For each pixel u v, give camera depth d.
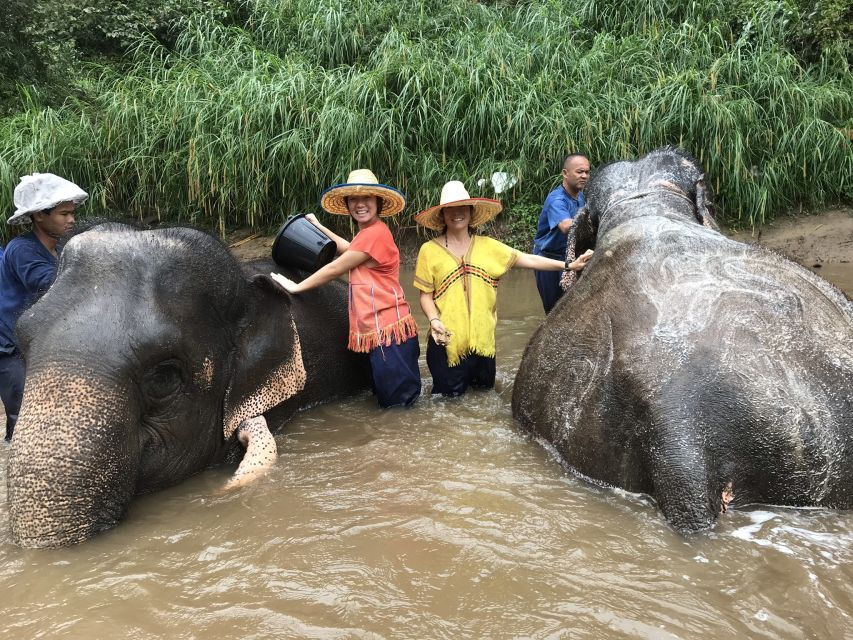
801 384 2.42
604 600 1.97
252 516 2.57
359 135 8.72
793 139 8.52
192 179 8.76
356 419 3.73
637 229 3.29
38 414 2.34
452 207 3.93
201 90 9.41
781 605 1.92
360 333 3.86
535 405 3.26
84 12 12.08
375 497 2.68
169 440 2.81
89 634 1.89
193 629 1.90
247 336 3.13
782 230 8.52
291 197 8.98
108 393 2.43
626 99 8.91
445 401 4.00
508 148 9.12
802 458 2.34
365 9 11.16
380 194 3.78
